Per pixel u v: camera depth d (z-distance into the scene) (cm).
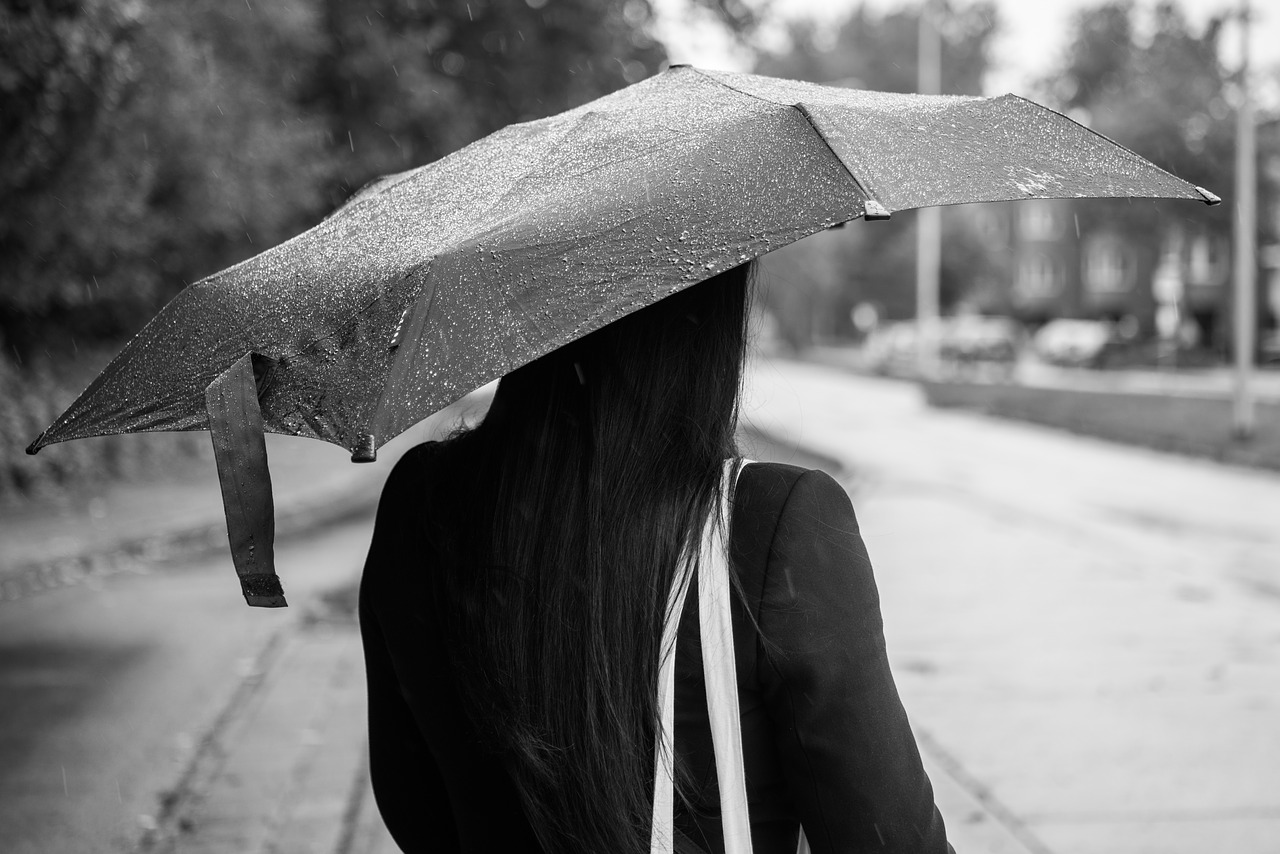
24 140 1301
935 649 723
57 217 1438
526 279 119
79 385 1725
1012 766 523
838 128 130
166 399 135
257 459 116
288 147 2028
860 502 1418
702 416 133
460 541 139
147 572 1017
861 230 7500
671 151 131
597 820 127
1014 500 1443
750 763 127
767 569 125
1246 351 2083
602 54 2239
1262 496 1505
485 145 158
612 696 126
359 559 1044
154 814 482
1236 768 520
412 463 151
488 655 134
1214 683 648
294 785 504
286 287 135
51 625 817
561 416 135
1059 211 8012
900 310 7719
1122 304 8038
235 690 654
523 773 132
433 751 148
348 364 116
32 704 633
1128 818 467
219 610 856
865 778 124
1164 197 135
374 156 2278
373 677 158
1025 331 8075
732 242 120
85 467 1536
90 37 1297
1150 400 2920
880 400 3591
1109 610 830
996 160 134
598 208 123
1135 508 1386
